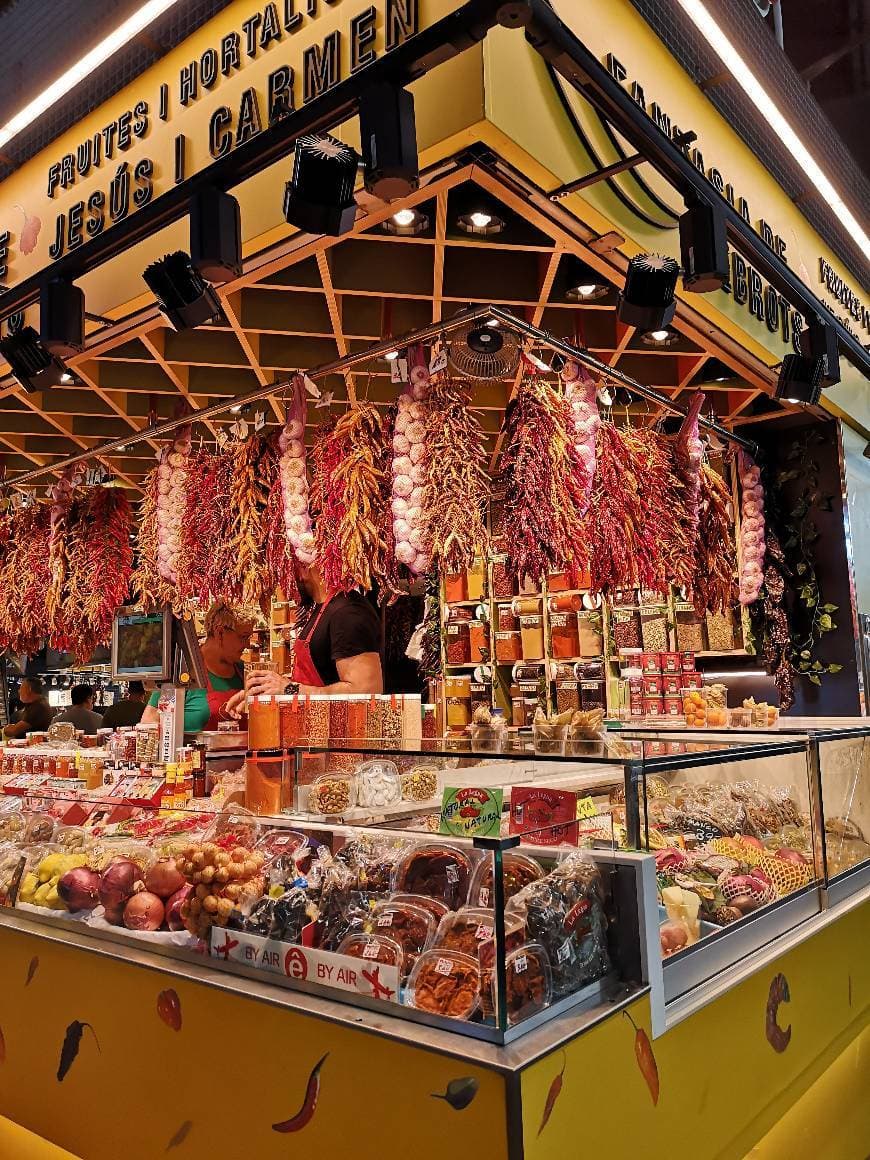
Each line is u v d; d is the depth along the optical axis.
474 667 5.72
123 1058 1.90
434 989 1.55
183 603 3.80
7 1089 2.15
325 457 3.28
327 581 3.30
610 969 1.75
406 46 2.09
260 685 2.97
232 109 3.06
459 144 2.35
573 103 2.63
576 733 2.69
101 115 3.58
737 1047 2.02
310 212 2.17
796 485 5.03
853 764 3.20
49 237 3.75
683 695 5.00
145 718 3.58
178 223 3.18
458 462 3.01
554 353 3.75
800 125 3.88
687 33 3.39
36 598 4.79
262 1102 1.65
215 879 1.93
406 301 3.48
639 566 3.67
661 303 2.64
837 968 2.62
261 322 3.44
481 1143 1.35
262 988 1.73
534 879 1.68
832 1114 2.29
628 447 3.65
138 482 5.77
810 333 3.55
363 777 2.23
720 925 2.20
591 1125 1.49
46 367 3.20
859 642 4.80
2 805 2.77
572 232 2.78
